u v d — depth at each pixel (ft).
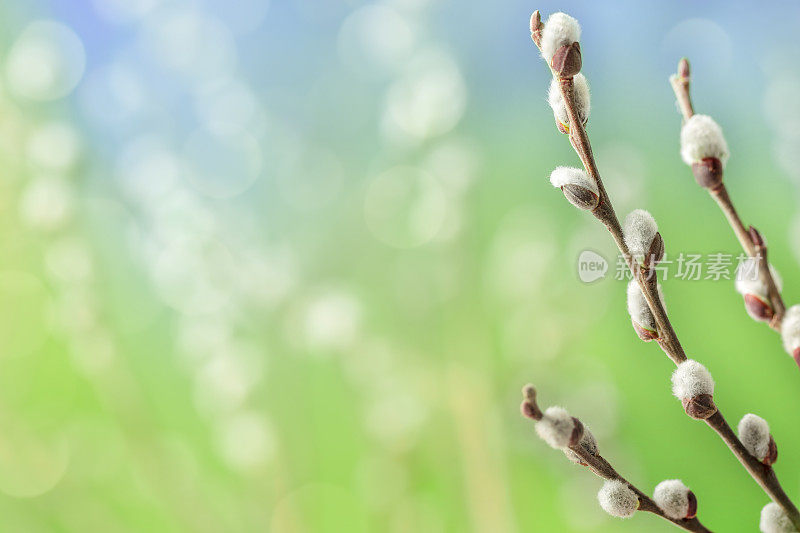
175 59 4.67
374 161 4.95
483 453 4.23
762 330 4.42
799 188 3.76
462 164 4.31
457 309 4.39
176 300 4.35
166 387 5.19
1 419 4.64
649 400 4.64
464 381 4.30
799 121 3.74
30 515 4.53
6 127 4.23
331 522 4.84
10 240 4.65
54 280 4.34
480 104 5.16
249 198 4.91
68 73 4.38
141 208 4.34
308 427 4.55
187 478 4.52
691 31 4.88
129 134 4.65
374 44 4.55
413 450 4.36
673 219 4.67
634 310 2.60
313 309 4.27
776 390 4.34
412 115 4.25
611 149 4.16
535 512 4.57
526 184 5.21
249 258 4.41
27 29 4.43
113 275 4.91
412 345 4.51
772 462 2.58
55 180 4.04
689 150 2.55
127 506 4.85
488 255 4.70
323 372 4.99
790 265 4.26
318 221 4.92
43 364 5.08
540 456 4.32
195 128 4.75
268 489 4.39
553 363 4.34
